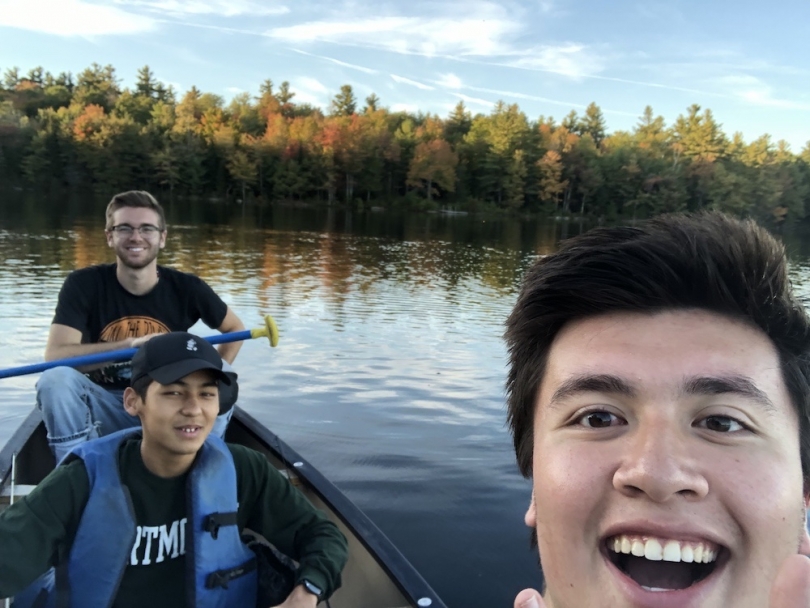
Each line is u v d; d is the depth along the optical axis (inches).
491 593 100.3
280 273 490.9
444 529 119.8
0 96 2393.0
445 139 2358.5
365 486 138.1
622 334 27.0
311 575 63.6
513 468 149.3
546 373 29.5
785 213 1939.0
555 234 1258.6
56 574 59.9
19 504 58.2
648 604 23.6
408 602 67.4
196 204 1664.6
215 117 2113.7
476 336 300.7
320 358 247.9
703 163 1948.8
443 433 173.3
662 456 24.0
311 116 2349.9
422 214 1850.4
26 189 1765.5
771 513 23.6
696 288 26.5
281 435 168.9
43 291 351.3
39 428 103.0
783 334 26.4
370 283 463.5
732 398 25.0
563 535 25.8
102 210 1160.2
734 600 23.4
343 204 2025.1
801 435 26.8
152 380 59.8
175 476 62.1
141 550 60.7
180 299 115.6
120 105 2306.8
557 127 2500.0
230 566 63.9
